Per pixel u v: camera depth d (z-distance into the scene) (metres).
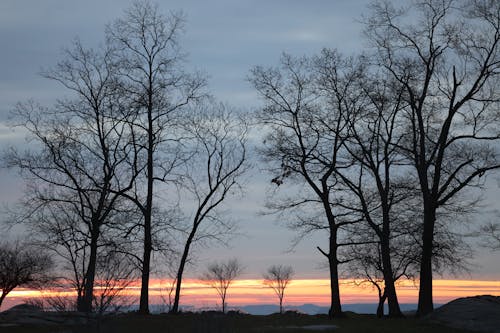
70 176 40.38
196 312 38.25
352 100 38.41
